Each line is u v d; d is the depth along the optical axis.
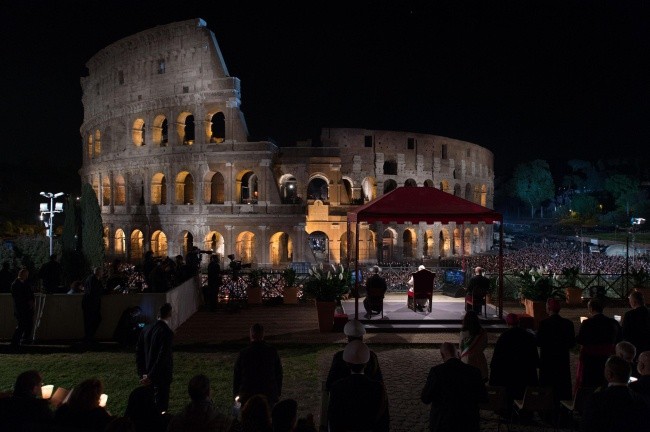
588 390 11.40
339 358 10.29
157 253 67.50
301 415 14.01
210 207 61.53
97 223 49.66
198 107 62.19
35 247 47.59
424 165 78.75
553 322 13.51
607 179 156.38
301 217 59.69
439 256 80.44
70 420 8.28
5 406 8.23
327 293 23.62
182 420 8.33
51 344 21.70
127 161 68.12
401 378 17.16
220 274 31.08
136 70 66.75
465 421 9.30
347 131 73.44
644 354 9.22
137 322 21.34
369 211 23.39
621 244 99.88
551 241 124.69
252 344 11.40
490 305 27.58
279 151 65.25
